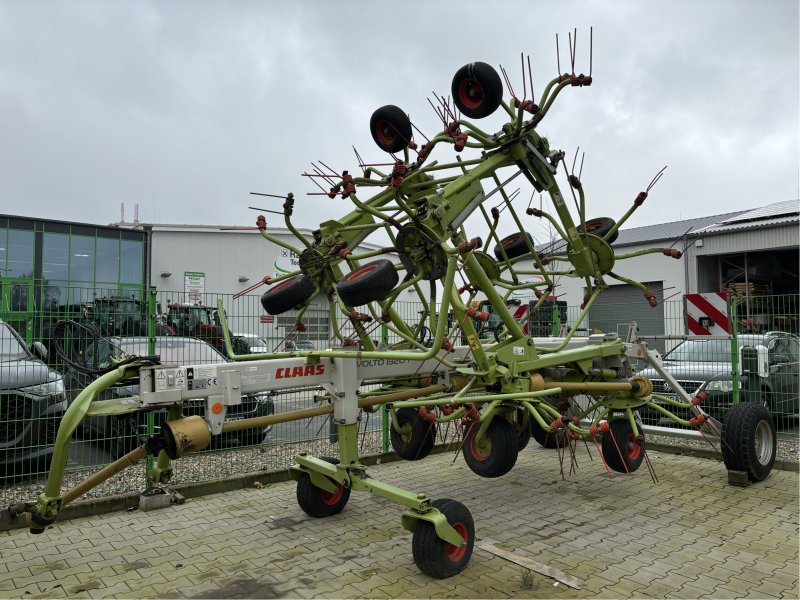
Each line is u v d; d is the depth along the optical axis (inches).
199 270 892.6
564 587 142.3
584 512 199.9
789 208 762.2
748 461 223.6
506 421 185.6
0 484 225.3
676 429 254.2
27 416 221.0
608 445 227.6
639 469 257.4
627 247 797.9
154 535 181.6
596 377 223.9
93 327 147.4
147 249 699.4
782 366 315.6
